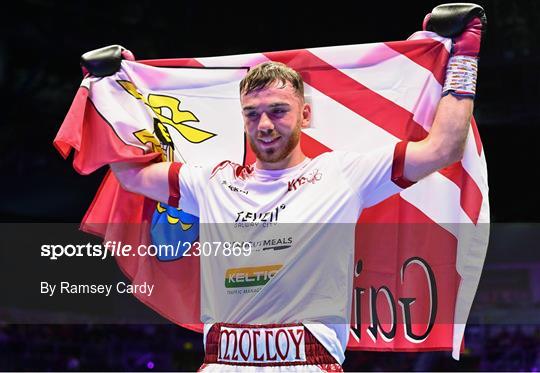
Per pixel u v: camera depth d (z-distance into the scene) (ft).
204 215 11.38
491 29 39.32
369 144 12.42
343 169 10.98
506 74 39.63
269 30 42.86
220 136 12.82
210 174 11.57
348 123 12.50
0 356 35.78
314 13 42.27
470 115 11.06
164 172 11.85
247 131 11.05
